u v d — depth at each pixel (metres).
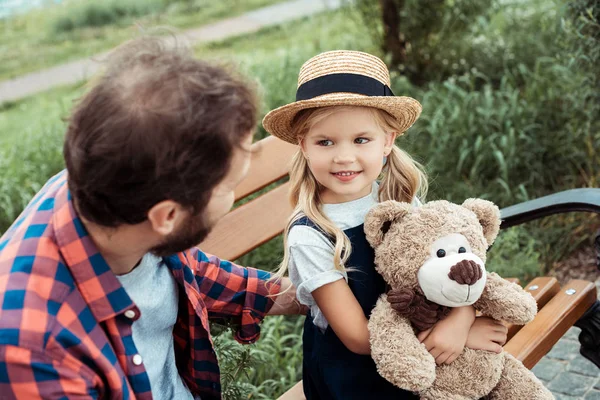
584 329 2.22
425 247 1.48
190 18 10.01
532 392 1.61
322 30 7.05
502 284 1.57
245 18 9.48
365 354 1.59
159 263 1.44
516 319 1.55
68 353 1.13
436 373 1.54
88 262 1.20
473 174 3.76
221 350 1.82
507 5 4.86
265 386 2.62
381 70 1.63
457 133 3.96
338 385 1.62
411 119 1.67
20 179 3.99
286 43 7.34
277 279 1.68
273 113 1.57
